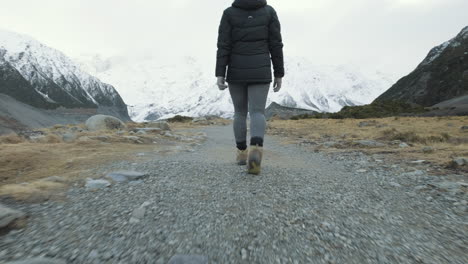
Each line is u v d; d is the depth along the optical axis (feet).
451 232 7.68
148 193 10.14
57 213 8.19
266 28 13.74
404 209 9.45
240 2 13.70
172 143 29.96
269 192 10.66
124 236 6.81
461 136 34.73
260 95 13.75
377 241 7.01
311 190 11.18
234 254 6.17
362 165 17.75
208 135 47.98
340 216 8.59
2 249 6.09
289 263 5.90
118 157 17.39
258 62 13.60
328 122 83.51
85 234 6.87
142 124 60.54
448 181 13.03
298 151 26.30
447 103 346.95
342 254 6.32
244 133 15.31
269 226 7.65
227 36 13.85
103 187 10.88
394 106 171.01
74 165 14.83
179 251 6.21
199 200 9.52
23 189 9.86
